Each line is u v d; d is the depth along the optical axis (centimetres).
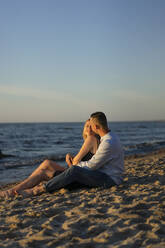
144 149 1781
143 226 239
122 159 407
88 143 410
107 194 364
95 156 386
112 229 238
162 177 482
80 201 342
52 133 4897
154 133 4734
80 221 264
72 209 309
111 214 281
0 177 890
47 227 253
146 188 391
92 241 217
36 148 2116
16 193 409
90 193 375
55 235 237
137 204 302
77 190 409
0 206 355
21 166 1141
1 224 279
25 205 355
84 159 419
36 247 214
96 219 268
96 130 393
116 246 202
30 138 3369
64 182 393
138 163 842
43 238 229
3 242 225
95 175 388
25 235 242
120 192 372
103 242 213
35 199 381
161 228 229
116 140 388
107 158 387
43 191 404
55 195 391
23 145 2392
